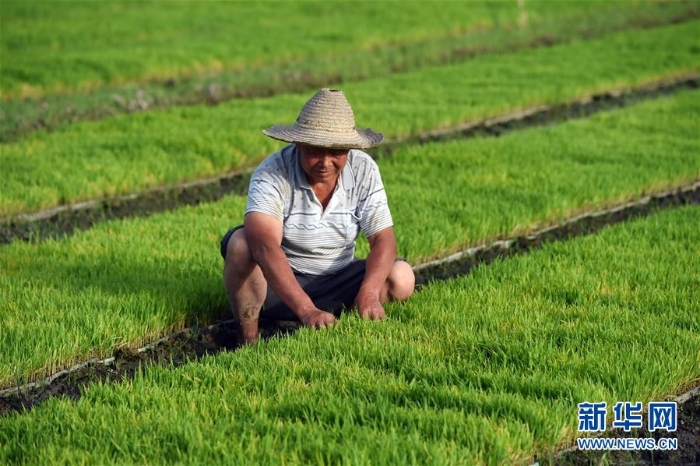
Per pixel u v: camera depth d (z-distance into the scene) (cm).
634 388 602
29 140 1491
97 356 721
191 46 2445
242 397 592
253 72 2239
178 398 595
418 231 995
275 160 687
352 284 735
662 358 641
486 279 828
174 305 780
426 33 2812
